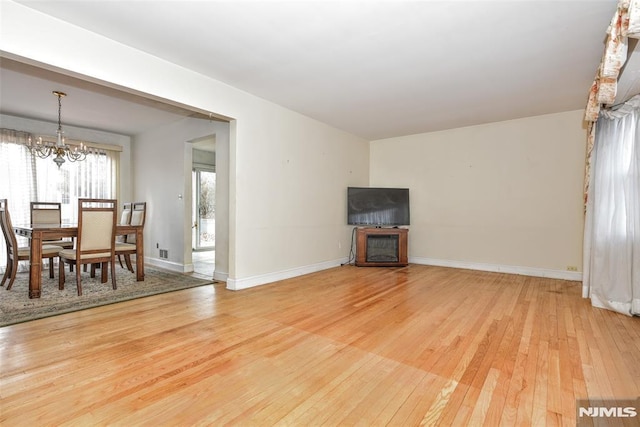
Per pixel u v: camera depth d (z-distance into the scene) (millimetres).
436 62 2965
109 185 5750
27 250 3756
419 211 5703
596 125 3287
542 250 4566
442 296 3480
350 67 3086
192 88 3188
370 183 6297
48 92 3760
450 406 1521
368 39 2562
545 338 2334
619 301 2934
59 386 1662
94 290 3613
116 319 2678
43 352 2049
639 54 2109
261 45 2674
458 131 5309
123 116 4746
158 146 5387
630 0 1535
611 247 3004
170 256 5082
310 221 4859
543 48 2684
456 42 2602
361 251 5367
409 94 3799
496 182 4938
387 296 3477
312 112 4535
